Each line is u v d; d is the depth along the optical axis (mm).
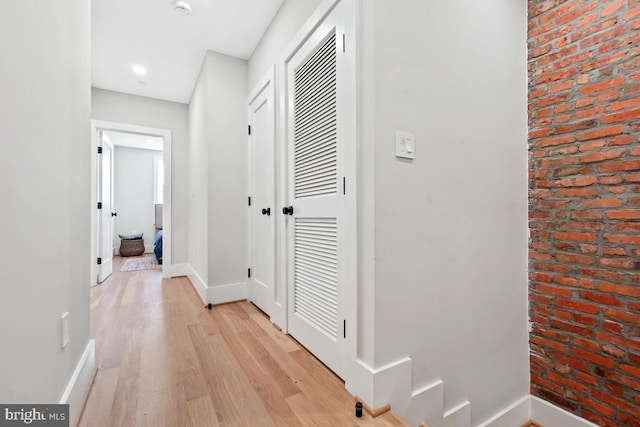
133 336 1958
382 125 1194
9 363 696
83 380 1268
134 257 5684
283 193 2062
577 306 1527
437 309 1353
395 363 1214
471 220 1487
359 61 1259
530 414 1712
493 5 1609
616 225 1388
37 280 850
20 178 753
